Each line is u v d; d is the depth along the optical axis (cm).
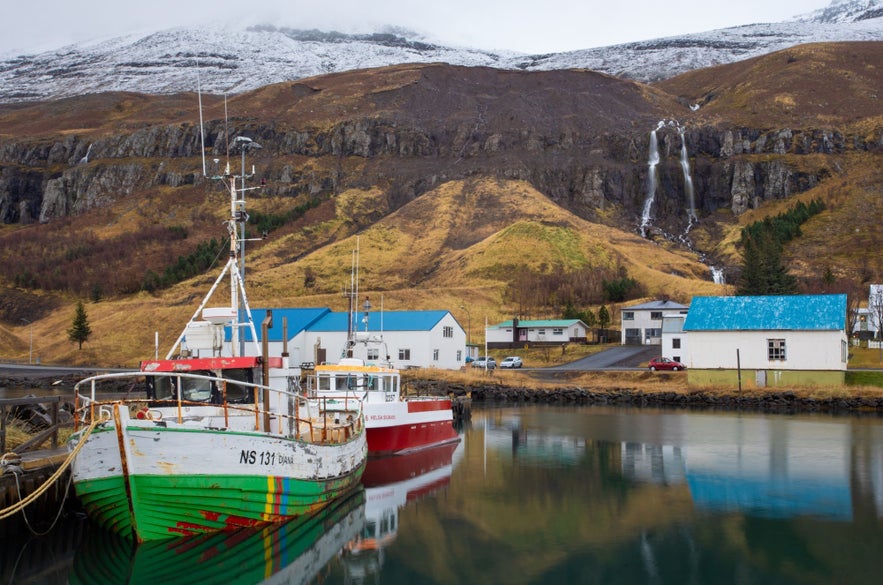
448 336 11594
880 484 4219
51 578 2625
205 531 2831
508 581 2759
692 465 4781
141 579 2678
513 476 4450
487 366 10925
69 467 3066
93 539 2908
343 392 4884
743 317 9244
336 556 3016
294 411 3609
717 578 2795
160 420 2803
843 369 8981
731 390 8800
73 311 18625
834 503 3812
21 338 16275
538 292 17325
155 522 2716
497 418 7381
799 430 6350
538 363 12988
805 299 9281
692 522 3478
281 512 3031
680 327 11900
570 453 5253
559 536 3275
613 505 3781
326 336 10944
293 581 2744
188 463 2708
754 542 3191
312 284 18800
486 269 19338
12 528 2784
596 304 17362
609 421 7069
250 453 2875
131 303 17962
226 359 3247
